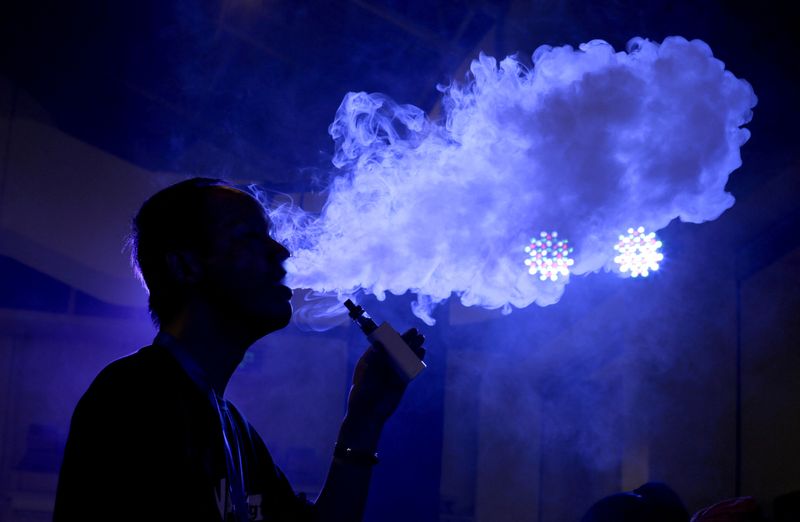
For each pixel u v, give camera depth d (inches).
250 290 45.1
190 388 42.7
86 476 37.0
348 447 53.6
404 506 193.2
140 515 37.0
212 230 45.6
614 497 84.4
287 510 49.4
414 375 53.1
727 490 179.0
